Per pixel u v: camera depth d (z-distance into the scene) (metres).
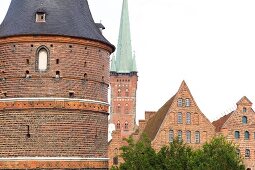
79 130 41.62
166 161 49.34
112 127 145.62
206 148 53.53
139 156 50.69
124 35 169.62
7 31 42.16
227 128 89.12
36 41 41.31
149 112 101.88
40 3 43.09
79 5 44.59
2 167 40.72
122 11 170.62
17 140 40.78
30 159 40.34
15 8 43.78
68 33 41.62
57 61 41.41
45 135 40.72
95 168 42.31
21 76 41.28
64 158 40.75
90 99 42.56
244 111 90.31
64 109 41.12
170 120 85.94
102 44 43.72
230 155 50.62
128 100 168.25
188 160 49.53
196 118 86.94
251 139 89.81
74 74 41.75
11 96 41.38
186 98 87.06
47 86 41.06
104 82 44.22
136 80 169.50
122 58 169.50
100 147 43.22
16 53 41.56
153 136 85.75
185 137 86.31
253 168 89.38
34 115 40.78
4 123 41.16
